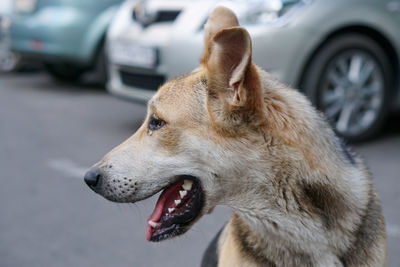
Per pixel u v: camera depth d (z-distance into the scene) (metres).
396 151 5.22
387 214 3.98
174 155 2.31
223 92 2.24
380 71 5.43
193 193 2.37
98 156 5.46
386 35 5.31
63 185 4.85
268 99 2.28
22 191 4.74
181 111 2.30
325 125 2.39
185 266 3.52
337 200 2.24
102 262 3.59
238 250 2.38
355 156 2.54
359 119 5.46
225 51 2.20
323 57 5.13
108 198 2.39
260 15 4.94
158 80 5.57
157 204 2.42
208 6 5.16
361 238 2.26
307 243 2.25
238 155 2.25
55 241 3.88
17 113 7.29
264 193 2.28
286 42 4.89
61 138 6.10
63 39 7.67
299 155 2.22
